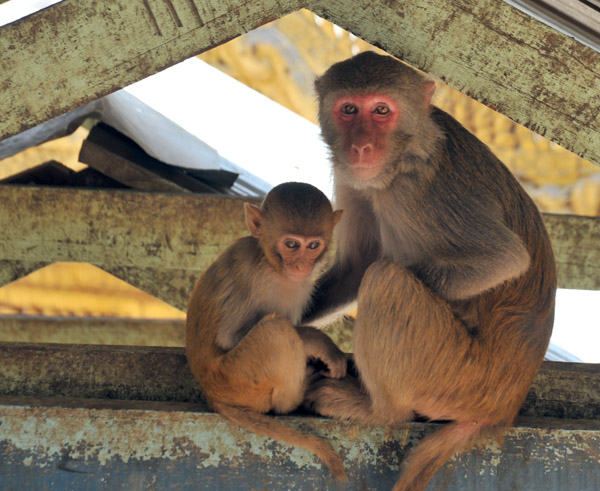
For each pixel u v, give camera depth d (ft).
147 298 44.42
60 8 19.93
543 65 20.59
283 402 22.47
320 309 27.61
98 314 44.70
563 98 20.77
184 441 21.39
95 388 24.00
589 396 24.41
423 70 21.04
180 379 24.14
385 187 24.38
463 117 39.73
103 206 33.30
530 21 20.34
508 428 21.88
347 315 29.94
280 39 40.73
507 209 24.63
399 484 21.42
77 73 20.30
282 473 21.34
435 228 24.07
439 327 22.44
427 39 20.70
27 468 21.20
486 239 23.58
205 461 21.34
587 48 20.33
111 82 20.42
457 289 23.66
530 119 21.04
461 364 22.48
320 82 25.94
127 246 33.42
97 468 21.26
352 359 25.05
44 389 23.93
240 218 33.22
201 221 33.30
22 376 23.99
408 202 24.20
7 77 20.20
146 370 24.18
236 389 21.84
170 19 20.11
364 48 39.68
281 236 23.11
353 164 23.81
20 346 24.32
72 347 24.48
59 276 43.73
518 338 23.44
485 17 20.42
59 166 39.75
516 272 23.26
